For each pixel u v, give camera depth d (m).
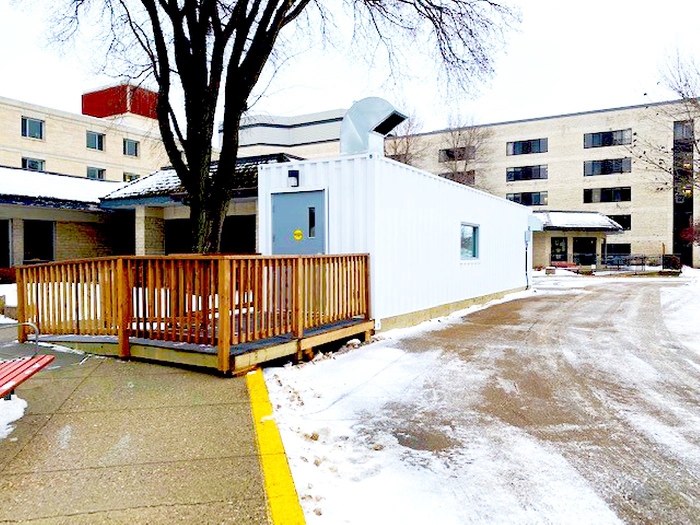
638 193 41.66
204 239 9.73
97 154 36.44
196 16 9.81
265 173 9.95
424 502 3.24
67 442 3.81
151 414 4.41
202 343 5.83
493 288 15.00
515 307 13.19
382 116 9.23
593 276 29.86
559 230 35.72
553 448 4.11
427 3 11.40
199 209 9.72
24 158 32.38
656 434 4.41
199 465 3.47
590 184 43.56
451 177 47.06
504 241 16.16
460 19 11.35
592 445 4.17
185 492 3.11
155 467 3.43
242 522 2.81
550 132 45.22
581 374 6.34
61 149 34.31
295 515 2.89
